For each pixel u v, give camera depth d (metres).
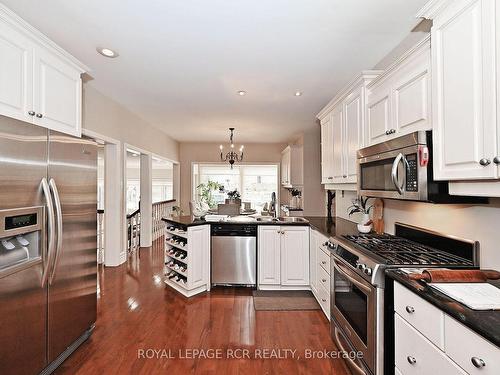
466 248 1.75
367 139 2.53
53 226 1.91
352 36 2.44
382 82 2.27
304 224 3.65
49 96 2.06
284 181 8.12
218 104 4.53
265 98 4.19
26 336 1.75
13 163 1.65
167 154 7.30
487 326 0.99
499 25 1.14
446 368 1.18
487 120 1.20
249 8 2.04
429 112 1.68
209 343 2.46
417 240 2.24
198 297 3.46
